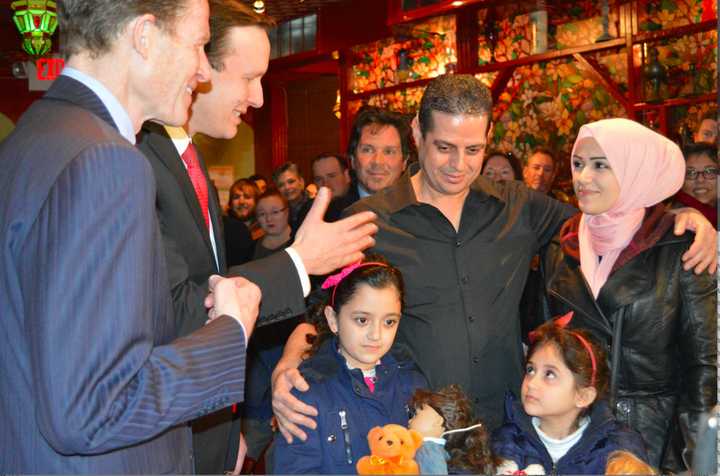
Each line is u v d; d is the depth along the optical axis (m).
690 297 1.89
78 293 1.08
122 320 1.11
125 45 1.29
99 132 1.21
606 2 4.86
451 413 1.77
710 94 4.34
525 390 1.87
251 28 1.87
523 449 1.85
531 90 5.45
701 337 1.87
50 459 1.19
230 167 10.45
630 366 1.93
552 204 2.19
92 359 1.08
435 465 1.67
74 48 1.30
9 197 1.17
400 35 6.26
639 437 1.83
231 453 1.94
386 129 2.89
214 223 1.92
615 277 1.94
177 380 1.19
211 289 1.46
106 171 1.14
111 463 1.23
